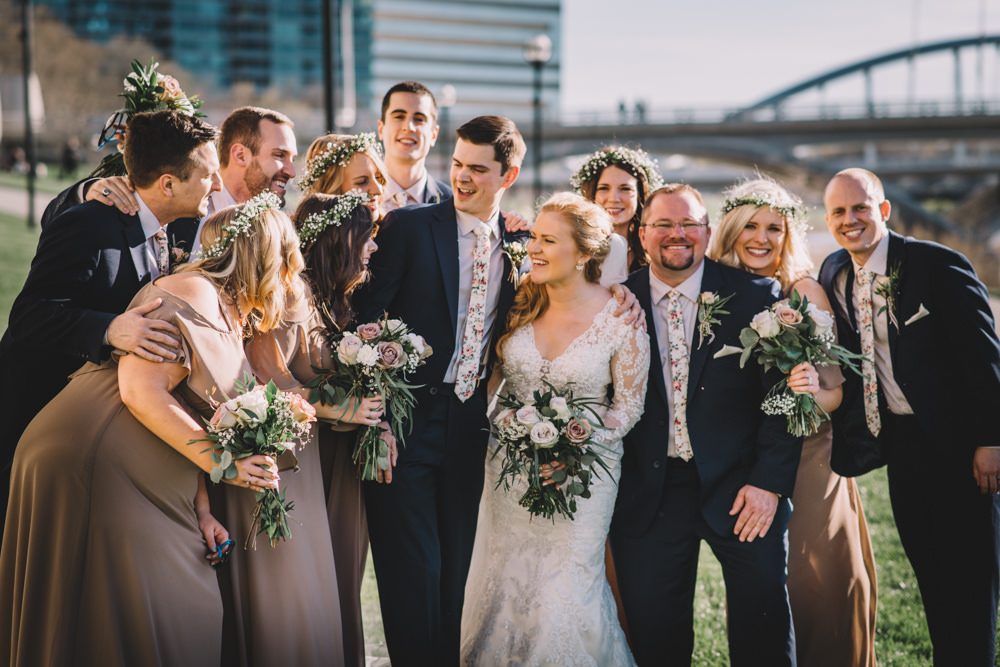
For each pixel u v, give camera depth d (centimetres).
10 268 1611
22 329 318
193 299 310
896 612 481
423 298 381
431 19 13425
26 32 2142
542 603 373
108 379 311
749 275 389
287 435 306
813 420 360
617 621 387
